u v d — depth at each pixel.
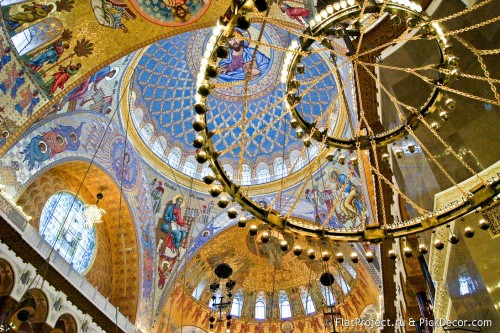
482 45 7.96
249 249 22.66
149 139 19.94
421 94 9.33
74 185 16.55
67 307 13.52
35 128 13.01
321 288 22.67
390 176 11.60
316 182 19.91
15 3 10.39
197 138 5.60
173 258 19.91
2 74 10.74
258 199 20.73
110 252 18.09
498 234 7.36
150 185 19.47
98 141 16.36
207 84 5.55
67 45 11.43
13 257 11.68
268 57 20.97
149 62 19.39
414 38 6.08
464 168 8.23
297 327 22.33
